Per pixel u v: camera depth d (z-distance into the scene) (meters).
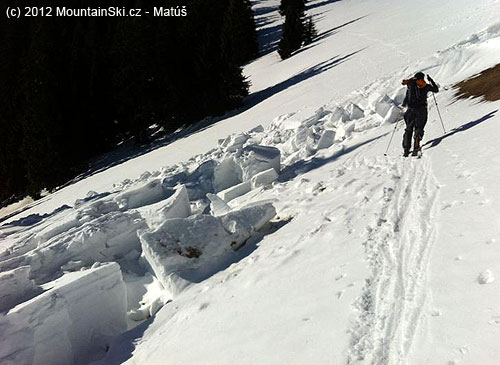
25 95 41.12
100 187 26.78
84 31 52.59
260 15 96.06
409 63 20.44
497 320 3.38
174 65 39.56
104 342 7.12
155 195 12.78
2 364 6.02
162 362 5.28
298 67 40.91
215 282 7.00
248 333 4.89
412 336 3.73
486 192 5.49
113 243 9.56
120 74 39.91
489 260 4.12
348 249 5.78
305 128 15.13
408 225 5.79
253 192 11.66
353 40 39.34
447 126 9.80
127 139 46.56
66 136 41.59
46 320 6.48
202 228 8.24
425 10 39.62
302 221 7.90
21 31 54.03
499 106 9.01
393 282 4.62
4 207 42.16
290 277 5.75
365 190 7.87
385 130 12.38
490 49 15.50
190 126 40.34
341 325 4.23
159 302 7.54
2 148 43.47
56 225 11.02
